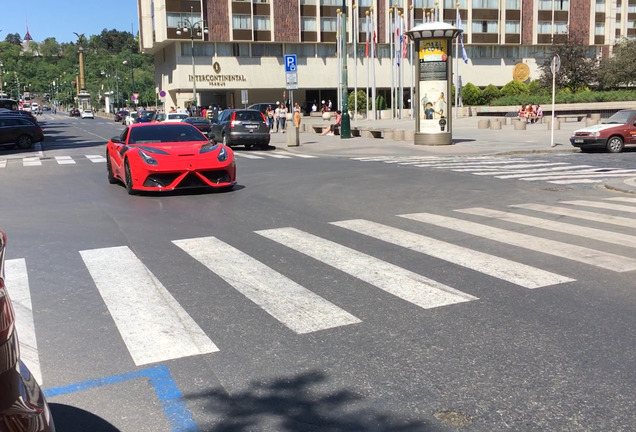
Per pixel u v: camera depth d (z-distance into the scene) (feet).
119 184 46.80
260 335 15.61
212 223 30.45
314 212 33.04
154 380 13.12
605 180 45.80
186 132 43.34
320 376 13.23
